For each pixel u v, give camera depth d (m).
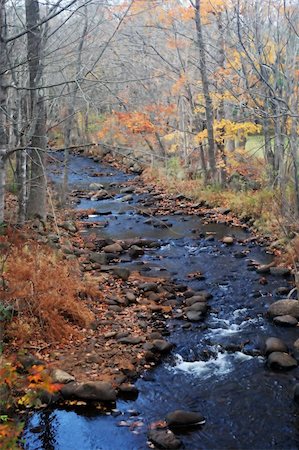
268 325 9.83
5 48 6.58
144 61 23.28
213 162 21.73
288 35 10.77
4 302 8.84
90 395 7.21
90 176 28.98
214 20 19.80
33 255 11.09
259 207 17.52
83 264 12.80
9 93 12.13
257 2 15.30
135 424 6.79
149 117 24.78
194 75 24.97
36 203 14.80
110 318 9.88
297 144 12.12
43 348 8.46
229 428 6.73
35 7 10.79
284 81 10.80
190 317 10.03
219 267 13.34
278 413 7.05
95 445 6.35
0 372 6.42
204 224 17.97
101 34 12.41
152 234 16.86
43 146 13.50
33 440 6.39
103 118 33.19
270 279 12.27
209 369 8.28
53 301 9.29
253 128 18.52
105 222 18.28
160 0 19.34
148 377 8.00
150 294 11.12
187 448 6.33
